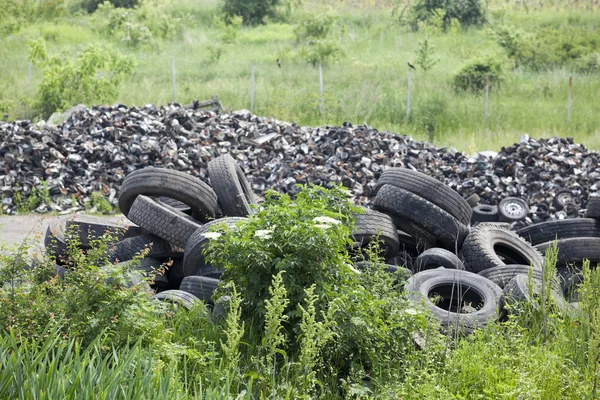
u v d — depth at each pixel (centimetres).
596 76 5681
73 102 4406
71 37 6862
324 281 1207
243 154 2975
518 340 1216
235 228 1262
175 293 1375
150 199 1730
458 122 4441
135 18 7356
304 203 1280
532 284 1334
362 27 7588
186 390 964
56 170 2758
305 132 3167
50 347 1016
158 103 4588
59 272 1581
